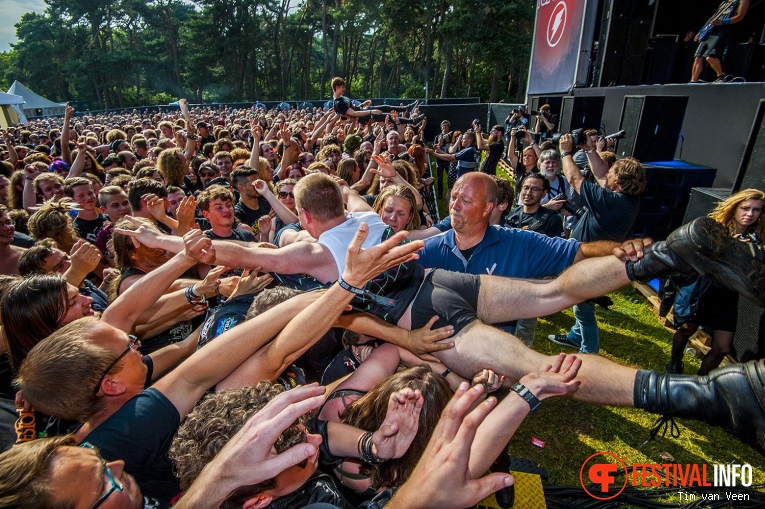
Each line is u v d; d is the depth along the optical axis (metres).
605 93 9.61
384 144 7.19
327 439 1.54
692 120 6.72
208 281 2.26
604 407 3.61
